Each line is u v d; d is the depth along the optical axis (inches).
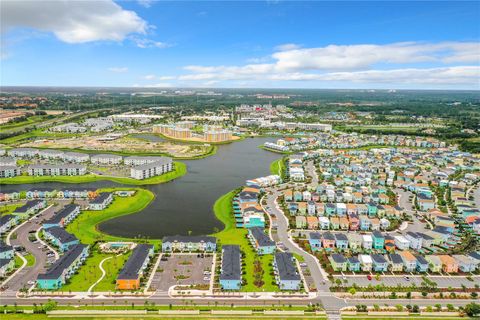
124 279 7539.4
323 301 7249.0
